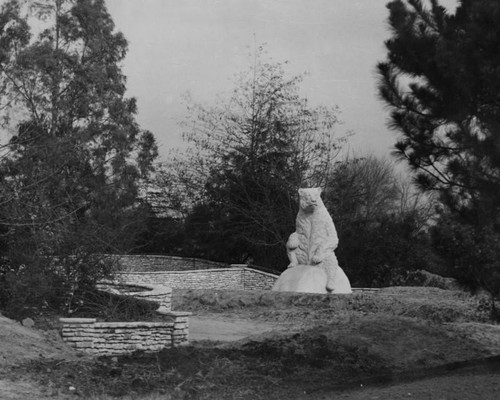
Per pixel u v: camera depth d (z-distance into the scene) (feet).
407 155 57.82
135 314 60.29
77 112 131.44
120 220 79.10
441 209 52.06
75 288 63.46
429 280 136.87
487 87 49.49
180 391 43.86
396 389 44.98
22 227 66.90
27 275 61.11
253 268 145.89
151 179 162.50
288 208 147.74
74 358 50.03
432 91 54.75
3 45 123.34
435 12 55.62
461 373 51.11
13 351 48.08
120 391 42.52
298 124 152.56
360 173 178.19
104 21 144.36
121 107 140.15
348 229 141.08
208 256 165.48
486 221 48.96
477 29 49.57
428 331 63.26
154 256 159.22
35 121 103.24
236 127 156.15
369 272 138.82
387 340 60.29
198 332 70.79
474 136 49.19
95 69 133.69
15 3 127.75
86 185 98.27
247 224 154.81
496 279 49.57
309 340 58.90
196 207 160.86
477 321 78.13
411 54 55.01
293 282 98.12
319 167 150.10
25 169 75.20
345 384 47.96
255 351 54.85
